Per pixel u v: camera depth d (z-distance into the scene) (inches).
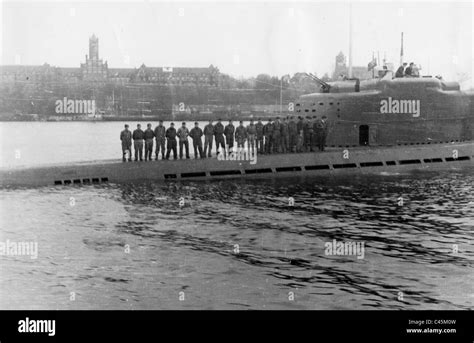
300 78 2659.9
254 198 955.3
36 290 531.2
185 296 517.3
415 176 1195.3
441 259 622.5
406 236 714.8
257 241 690.8
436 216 823.7
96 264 602.9
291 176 1195.9
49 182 1069.1
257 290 532.1
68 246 668.1
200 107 3580.2
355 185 1086.4
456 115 1379.2
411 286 543.8
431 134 1369.3
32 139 3080.7
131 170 1137.4
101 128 3698.3
